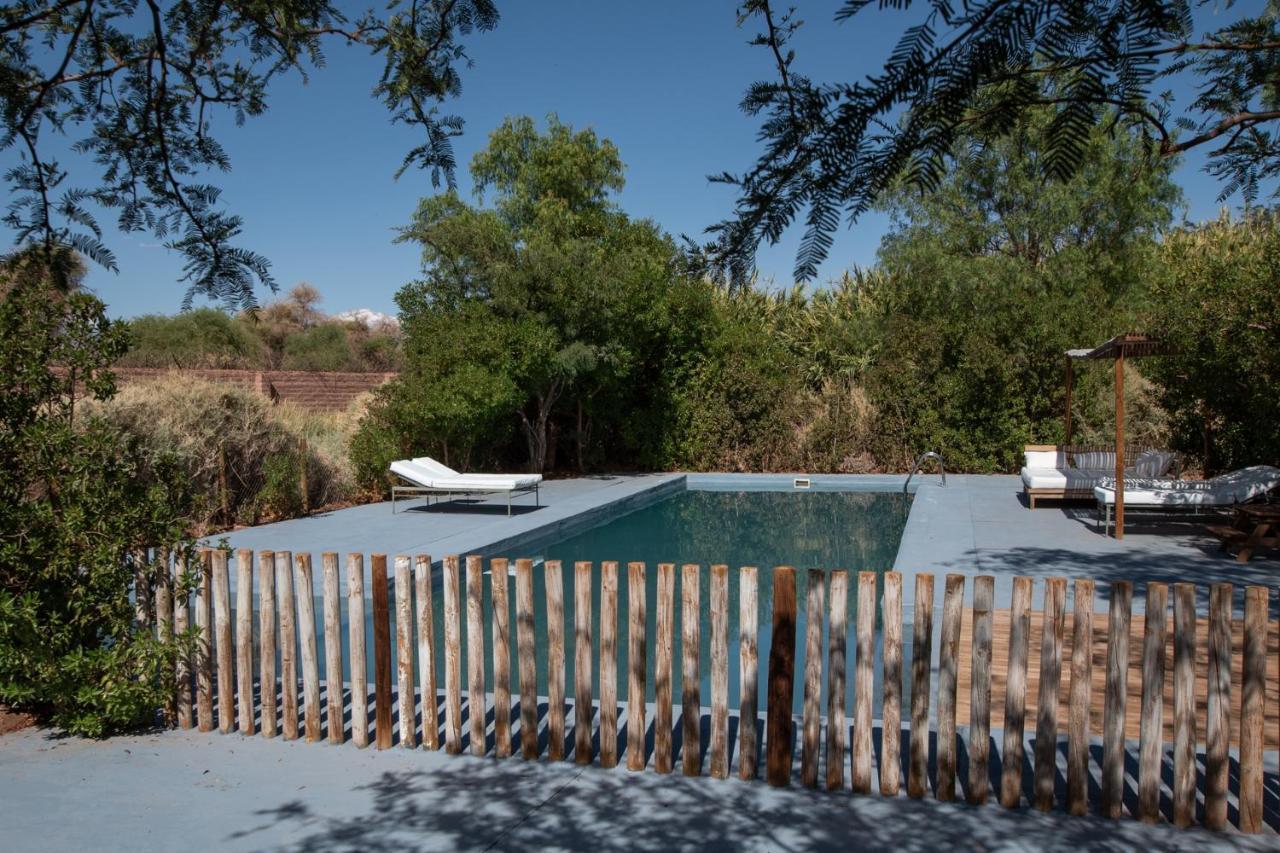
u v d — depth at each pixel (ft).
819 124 3.65
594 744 13.20
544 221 59.47
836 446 58.44
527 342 47.98
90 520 13.17
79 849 9.70
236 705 15.06
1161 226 60.59
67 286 6.66
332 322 104.32
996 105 3.59
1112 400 53.06
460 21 6.79
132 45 6.87
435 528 34.01
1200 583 23.81
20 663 12.53
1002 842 9.82
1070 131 3.56
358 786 11.43
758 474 57.11
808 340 66.59
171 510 13.80
